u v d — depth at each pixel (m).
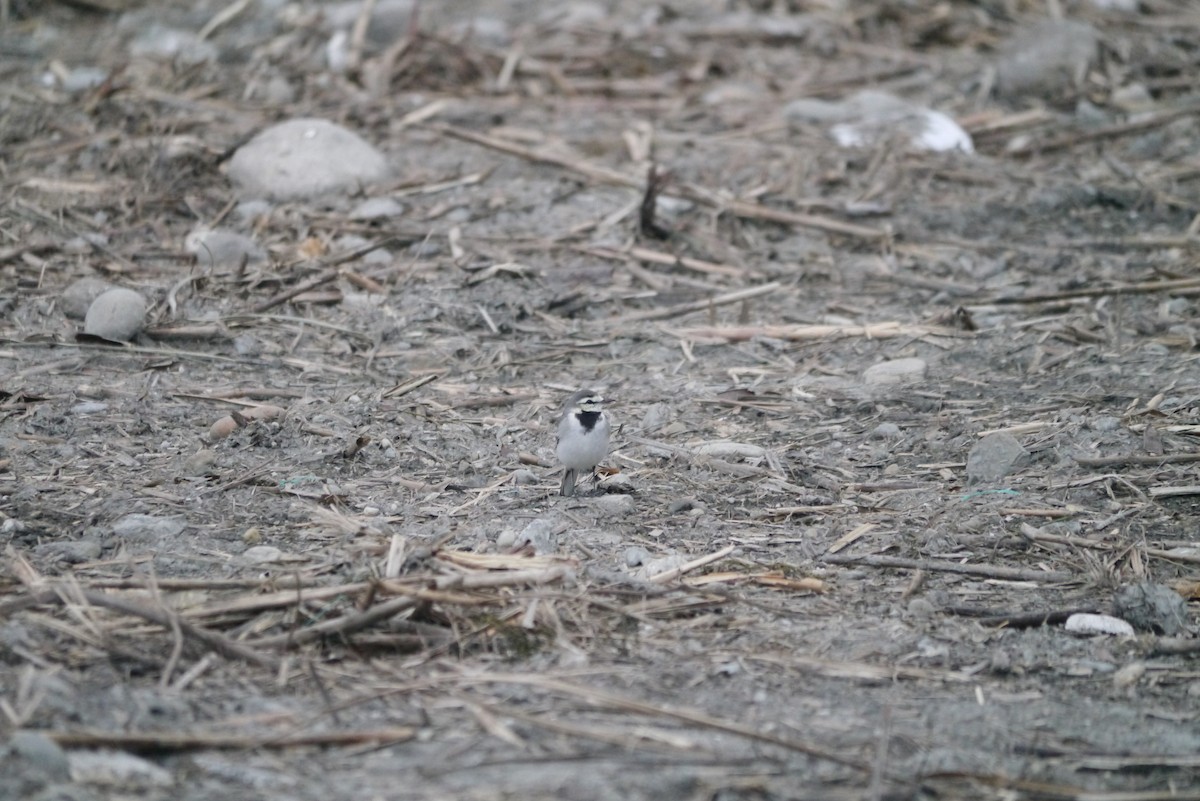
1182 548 10.49
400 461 11.91
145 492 10.98
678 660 8.84
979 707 8.53
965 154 19.56
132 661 8.41
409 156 18.61
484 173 18.17
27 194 17.23
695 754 7.72
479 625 9.00
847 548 10.55
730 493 11.45
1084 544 10.55
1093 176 18.94
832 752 7.84
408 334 14.76
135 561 9.74
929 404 13.18
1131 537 10.68
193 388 13.31
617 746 7.78
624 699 8.23
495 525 10.62
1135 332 14.77
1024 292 15.90
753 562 10.20
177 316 14.77
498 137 19.23
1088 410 12.86
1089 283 15.99
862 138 19.62
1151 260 16.62
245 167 17.67
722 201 17.61
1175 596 9.62
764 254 16.83
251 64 21.14
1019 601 9.87
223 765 7.44
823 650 9.09
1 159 18.08
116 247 16.23
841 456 12.20
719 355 14.58
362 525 10.47
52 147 18.42
